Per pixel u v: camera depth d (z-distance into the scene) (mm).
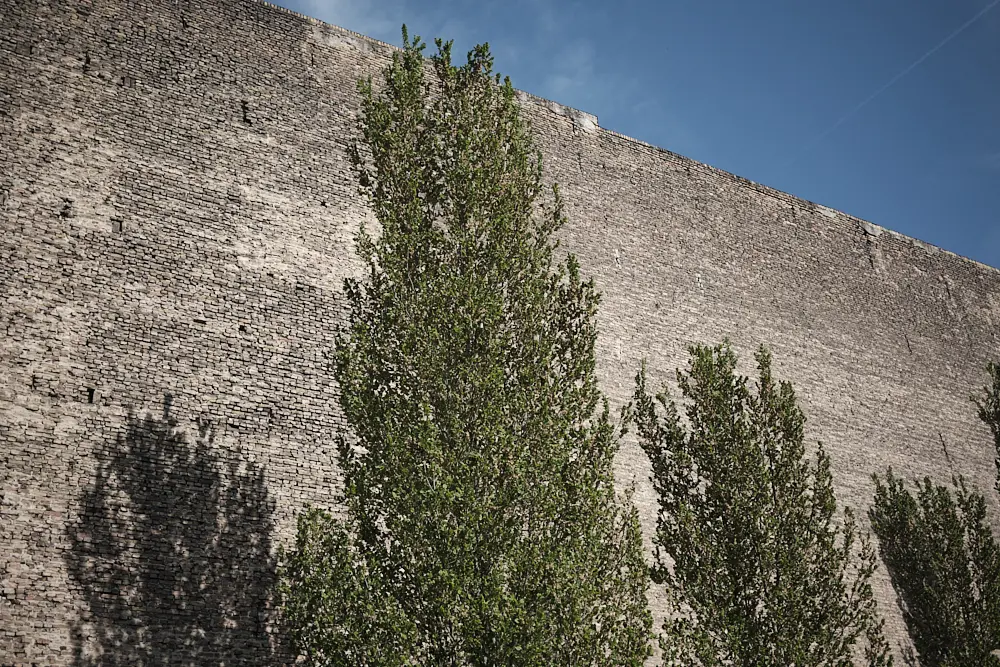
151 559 12625
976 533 18688
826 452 19703
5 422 12289
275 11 16391
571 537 11453
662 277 19000
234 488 13453
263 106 15672
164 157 14531
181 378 13562
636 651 11562
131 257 13781
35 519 12086
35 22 14266
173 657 12414
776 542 14328
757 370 19516
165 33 15219
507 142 13750
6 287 12836
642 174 19672
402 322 12047
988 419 20672
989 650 17672
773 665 13688
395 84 13914
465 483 10961
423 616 10758
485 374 11742
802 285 21000
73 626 11914
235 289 14391
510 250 12844
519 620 10336
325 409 14484
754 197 21188
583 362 12508
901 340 22125
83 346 13055
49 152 13727
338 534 11516
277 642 13133
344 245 15594
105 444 12781
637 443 17391
